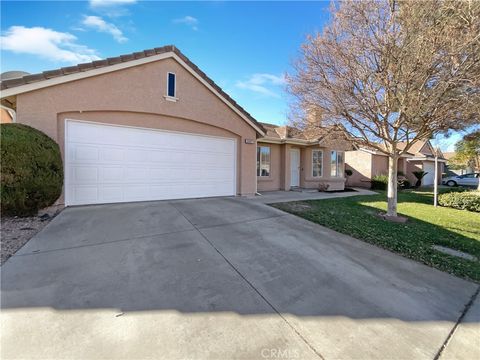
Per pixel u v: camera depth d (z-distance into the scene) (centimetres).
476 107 549
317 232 558
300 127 782
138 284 304
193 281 318
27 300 262
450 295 329
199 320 245
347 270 380
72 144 680
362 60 629
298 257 416
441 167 2728
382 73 605
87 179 705
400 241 543
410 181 2227
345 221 673
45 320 233
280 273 355
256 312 262
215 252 414
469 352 226
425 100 577
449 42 520
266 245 459
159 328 230
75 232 478
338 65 652
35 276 312
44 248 400
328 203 955
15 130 532
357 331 244
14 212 548
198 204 784
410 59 545
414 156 2352
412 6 547
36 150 542
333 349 218
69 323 230
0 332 216
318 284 331
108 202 740
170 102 835
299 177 1567
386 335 241
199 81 899
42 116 633
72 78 660
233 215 657
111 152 740
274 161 1437
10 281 298
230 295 292
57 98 651
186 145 887
